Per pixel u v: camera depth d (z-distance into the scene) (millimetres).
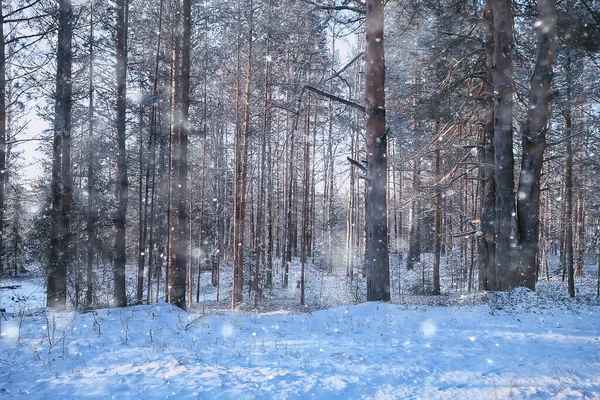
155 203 25406
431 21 16156
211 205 32812
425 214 28344
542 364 5961
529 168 12422
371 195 12461
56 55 13492
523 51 15320
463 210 24969
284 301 21922
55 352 6633
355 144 30906
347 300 20062
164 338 7934
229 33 20453
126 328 8281
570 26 12703
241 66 22281
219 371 5668
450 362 6184
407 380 5469
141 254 18781
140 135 18250
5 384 5164
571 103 16578
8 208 29016
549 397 4770
